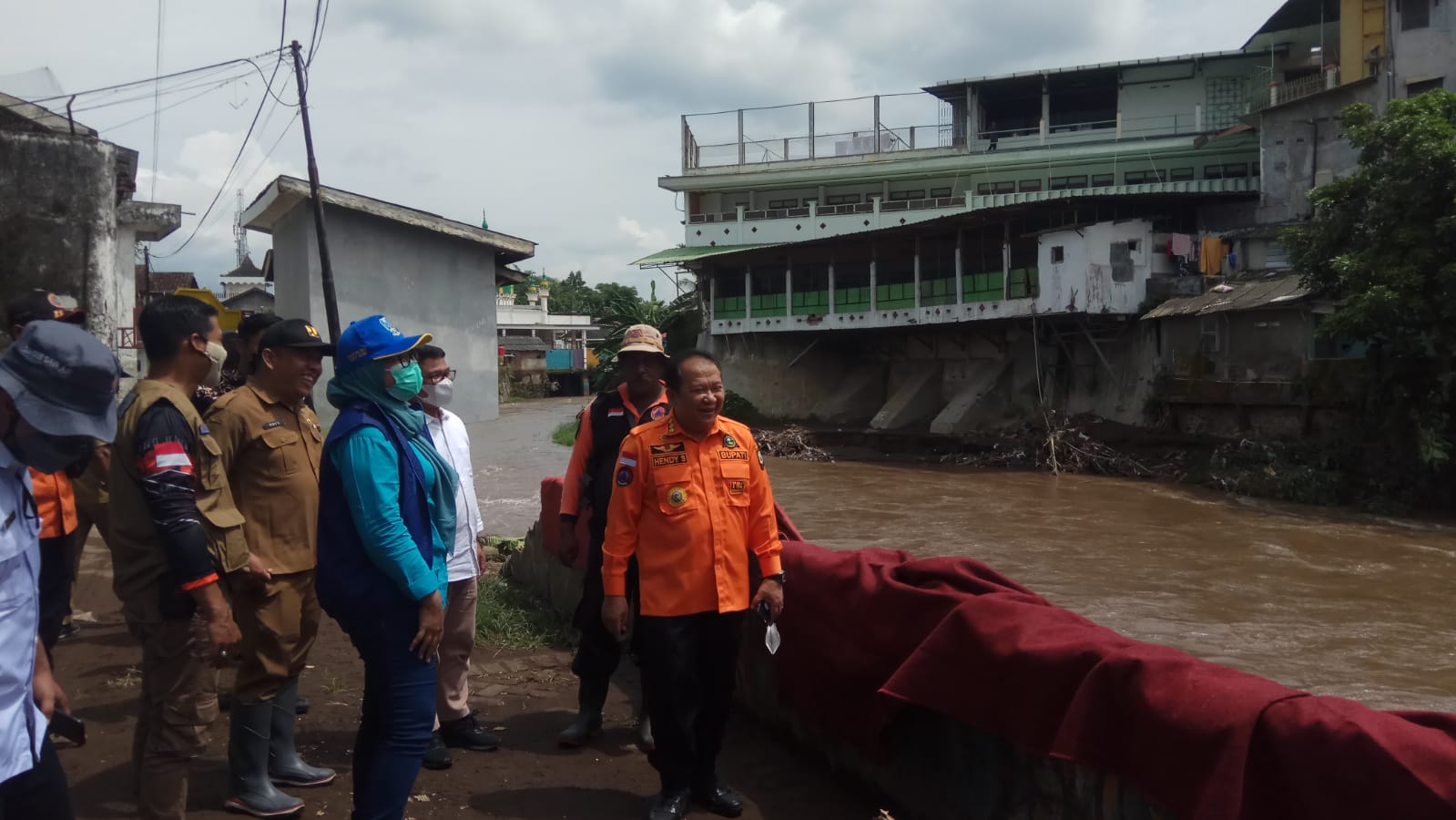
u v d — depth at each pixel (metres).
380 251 22.81
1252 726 2.20
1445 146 15.84
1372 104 22.78
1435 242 16.48
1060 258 24.45
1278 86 25.48
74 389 2.14
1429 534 14.85
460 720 4.22
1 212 10.48
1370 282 16.95
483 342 26.78
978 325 28.22
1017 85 33.31
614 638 3.97
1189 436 21.95
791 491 19.81
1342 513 16.86
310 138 14.16
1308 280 18.70
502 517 13.04
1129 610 10.00
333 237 21.61
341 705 4.76
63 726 2.45
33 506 2.21
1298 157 24.45
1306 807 2.12
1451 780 1.93
